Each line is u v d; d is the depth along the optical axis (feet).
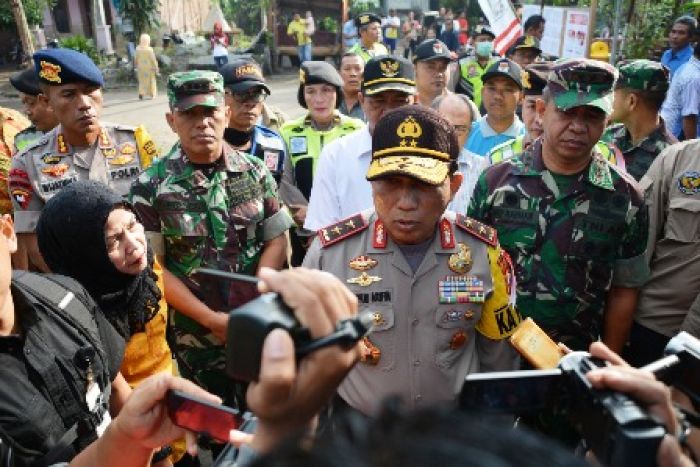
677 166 8.46
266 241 9.20
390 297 5.69
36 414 4.27
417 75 15.24
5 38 64.44
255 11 83.05
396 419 1.59
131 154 10.63
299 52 59.31
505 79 12.32
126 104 45.80
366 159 9.62
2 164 11.85
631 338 9.09
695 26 19.65
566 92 6.91
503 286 5.99
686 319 8.17
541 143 7.67
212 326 8.14
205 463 9.37
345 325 2.41
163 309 6.69
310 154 12.48
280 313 2.35
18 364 4.30
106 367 5.09
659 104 10.45
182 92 8.26
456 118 11.73
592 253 7.34
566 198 7.34
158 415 3.79
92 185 5.97
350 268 5.81
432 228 5.74
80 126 9.92
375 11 75.10
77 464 4.10
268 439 2.33
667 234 8.52
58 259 5.89
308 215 9.96
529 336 4.45
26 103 12.11
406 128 5.44
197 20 83.66
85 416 4.73
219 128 8.59
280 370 2.19
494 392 2.90
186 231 8.45
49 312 4.70
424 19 67.05
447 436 1.54
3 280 4.19
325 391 2.41
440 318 5.67
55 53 9.57
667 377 3.10
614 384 2.55
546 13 26.84
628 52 23.54
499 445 1.52
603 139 11.02
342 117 13.07
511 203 7.57
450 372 5.68
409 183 5.38
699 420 3.00
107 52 63.77
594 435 2.56
